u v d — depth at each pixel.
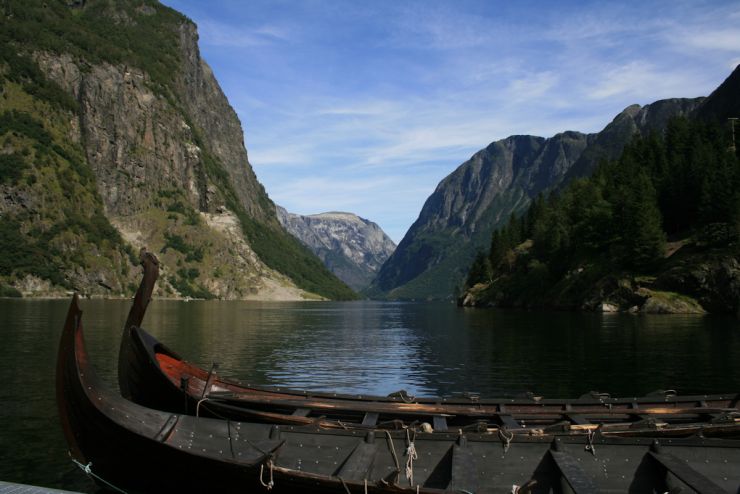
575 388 31.12
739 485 12.05
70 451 13.98
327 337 66.44
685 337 57.34
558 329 71.19
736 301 98.50
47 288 189.38
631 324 77.12
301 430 13.55
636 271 116.12
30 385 29.06
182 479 12.77
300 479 11.43
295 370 39.06
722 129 165.75
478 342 57.84
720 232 106.12
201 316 109.19
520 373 36.69
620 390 30.30
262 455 12.40
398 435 13.12
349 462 12.23
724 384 31.47
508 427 15.53
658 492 11.95
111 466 13.49
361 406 17.64
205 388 18.09
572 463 11.87
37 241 198.00
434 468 12.70
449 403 18.66
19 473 16.34
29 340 50.06
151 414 13.68
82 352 13.94
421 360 44.12
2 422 21.75
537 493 12.13
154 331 69.38
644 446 12.57
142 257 18.45
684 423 16.69
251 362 42.81
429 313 146.88
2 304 131.62
